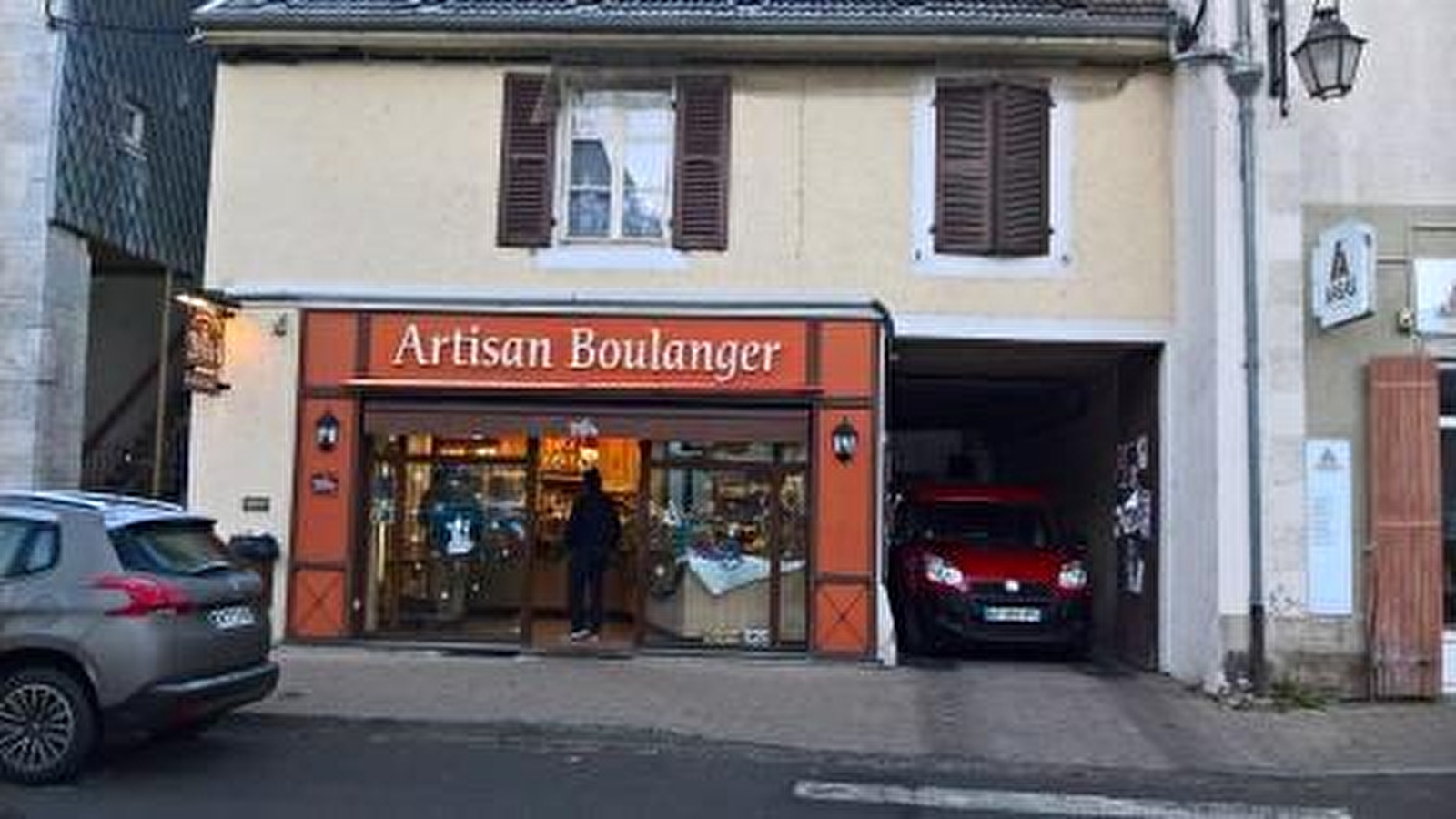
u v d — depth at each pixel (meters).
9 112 18.19
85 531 10.16
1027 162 16.08
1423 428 13.96
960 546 17.52
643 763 11.08
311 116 16.53
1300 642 13.94
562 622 16.86
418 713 12.49
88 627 9.89
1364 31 14.44
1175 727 12.73
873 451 15.77
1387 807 10.28
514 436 16.19
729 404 16.00
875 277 16.08
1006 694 14.02
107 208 19.64
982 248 16.00
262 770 10.45
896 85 16.20
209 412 16.30
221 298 16.00
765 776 10.79
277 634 16.11
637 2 16.53
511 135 16.38
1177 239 15.78
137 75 20.47
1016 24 15.71
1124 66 16.05
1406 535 13.92
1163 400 15.95
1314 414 14.12
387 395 16.27
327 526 16.17
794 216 16.14
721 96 16.25
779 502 16.22
